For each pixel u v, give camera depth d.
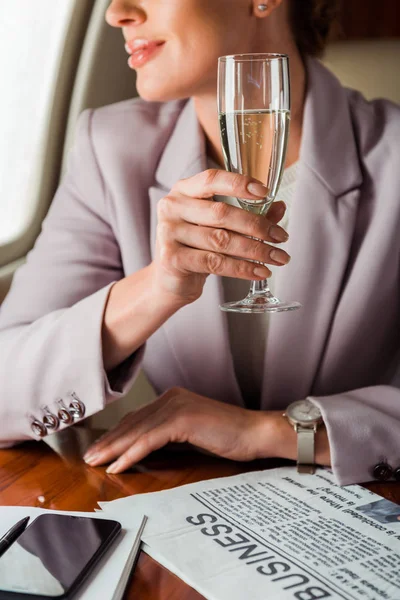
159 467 0.97
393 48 1.62
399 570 0.67
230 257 0.86
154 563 0.71
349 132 1.24
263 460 0.99
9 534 0.72
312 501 0.84
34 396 1.04
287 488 0.88
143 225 1.31
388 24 1.65
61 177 1.78
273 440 0.97
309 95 1.23
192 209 0.83
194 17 1.09
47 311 1.26
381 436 0.93
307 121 1.21
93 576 0.65
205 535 0.75
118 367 1.07
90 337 1.01
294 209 1.21
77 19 1.72
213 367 1.24
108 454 0.98
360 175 1.22
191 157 1.28
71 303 1.28
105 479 0.93
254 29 1.19
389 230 1.20
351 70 1.63
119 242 1.32
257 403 1.35
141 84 1.15
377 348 1.26
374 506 0.83
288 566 0.68
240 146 0.80
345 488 0.88
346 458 0.91
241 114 0.79
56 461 1.00
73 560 0.66
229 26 1.13
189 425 0.98
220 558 0.70
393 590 0.64
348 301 1.21
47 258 1.31
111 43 1.72
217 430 0.98
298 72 1.25
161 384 1.32
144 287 1.00
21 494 0.89
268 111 0.79
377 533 0.75
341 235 1.19
